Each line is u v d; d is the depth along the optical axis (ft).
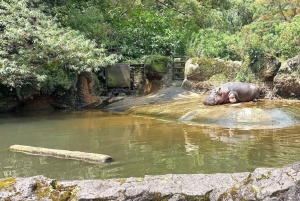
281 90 36.37
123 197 10.07
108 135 25.86
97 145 22.65
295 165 10.22
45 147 22.48
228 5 60.70
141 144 22.58
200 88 43.42
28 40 39.24
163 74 49.52
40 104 44.16
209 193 10.09
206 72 44.06
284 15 49.88
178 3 60.75
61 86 43.01
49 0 49.44
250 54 39.29
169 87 47.73
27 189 10.27
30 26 36.86
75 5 57.16
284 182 9.77
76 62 40.45
